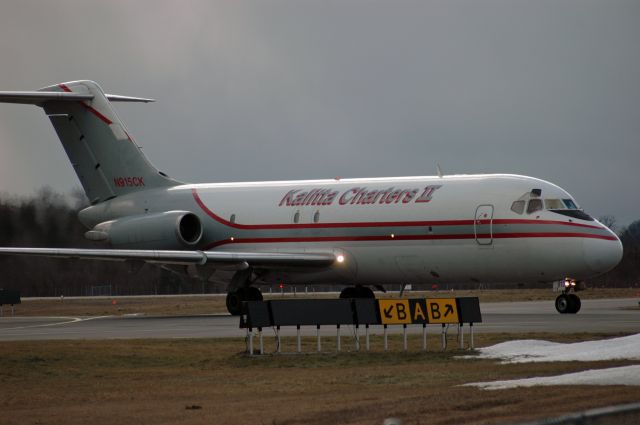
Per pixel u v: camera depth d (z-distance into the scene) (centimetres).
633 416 2712
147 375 5431
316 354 6012
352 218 10088
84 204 15488
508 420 3478
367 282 10269
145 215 11238
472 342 6088
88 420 4066
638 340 5678
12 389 5053
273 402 4328
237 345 6631
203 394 4700
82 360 5997
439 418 3625
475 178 9656
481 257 9381
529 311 10206
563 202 9238
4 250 9794
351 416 3816
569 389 4100
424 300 6131
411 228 9700
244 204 10912
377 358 5772
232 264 10106
